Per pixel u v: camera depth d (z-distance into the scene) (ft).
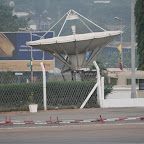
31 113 226.58
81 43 276.00
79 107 250.37
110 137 130.00
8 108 244.63
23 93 249.96
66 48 281.54
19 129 159.02
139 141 121.70
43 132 147.13
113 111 224.12
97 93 256.11
